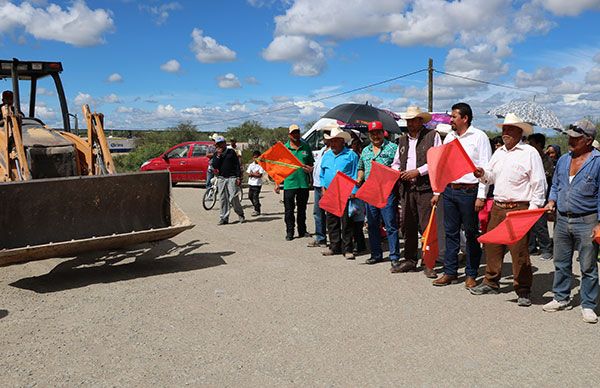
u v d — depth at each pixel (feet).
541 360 14.39
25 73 30.04
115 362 14.42
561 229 18.07
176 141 178.19
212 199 47.80
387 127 51.80
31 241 21.12
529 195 19.19
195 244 30.73
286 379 13.41
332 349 15.21
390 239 24.02
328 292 20.68
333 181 26.25
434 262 22.91
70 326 17.04
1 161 25.07
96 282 22.22
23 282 22.39
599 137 58.85
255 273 23.56
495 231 18.28
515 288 19.19
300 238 32.99
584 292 17.58
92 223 22.58
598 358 14.49
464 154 19.76
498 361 14.34
